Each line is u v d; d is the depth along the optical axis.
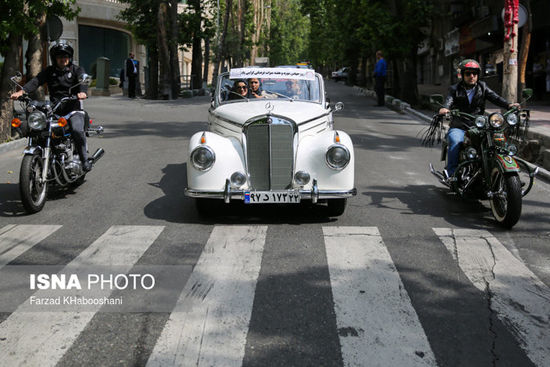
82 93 7.68
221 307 4.36
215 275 5.04
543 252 5.79
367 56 41.28
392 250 5.79
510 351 3.76
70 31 36.97
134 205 7.62
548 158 9.95
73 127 7.92
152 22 29.27
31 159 7.14
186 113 20.09
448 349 3.77
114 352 3.69
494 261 5.48
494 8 28.22
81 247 5.84
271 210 7.41
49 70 8.09
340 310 4.33
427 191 8.58
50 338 3.87
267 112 6.92
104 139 13.58
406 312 4.30
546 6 22.09
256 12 67.12
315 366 3.54
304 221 6.88
